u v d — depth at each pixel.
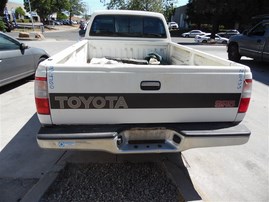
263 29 10.09
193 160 3.39
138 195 2.68
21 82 7.12
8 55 5.86
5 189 2.73
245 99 2.53
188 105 2.47
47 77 2.22
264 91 6.93
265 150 3.75
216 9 30.77
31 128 4.20
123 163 3.21
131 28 5.09
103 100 2.34
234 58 11.77
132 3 18.73
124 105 2.39
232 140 2.53
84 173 2.99
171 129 2.52
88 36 5.07
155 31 5.17
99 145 2.38
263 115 5.15
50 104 2.29
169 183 2.88
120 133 2.45
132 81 2.33
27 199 2.54
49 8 55.94
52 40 23.25
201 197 2.66
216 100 2.49
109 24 5.04
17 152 3.46
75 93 2.29
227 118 2.59
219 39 27.64
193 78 2.40
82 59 4.23
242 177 3.07
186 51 4.14
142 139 2.58
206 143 2.51
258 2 28.89
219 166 3.28
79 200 2.57
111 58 5.04
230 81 2.46
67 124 2.39
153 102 2.41
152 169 3.12
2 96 5.89
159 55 5.18
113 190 2.73
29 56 6.71
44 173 3.00
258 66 10.84
